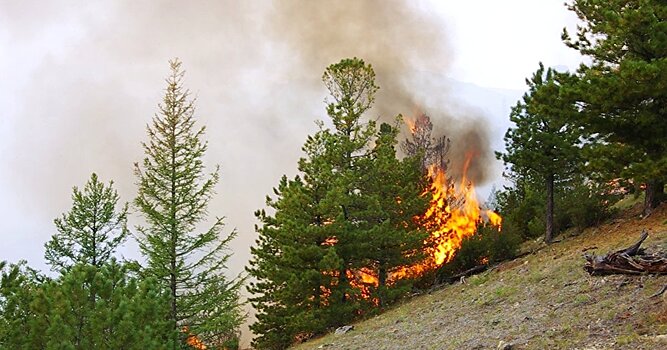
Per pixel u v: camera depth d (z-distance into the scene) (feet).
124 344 32.19
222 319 69.10
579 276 41.73
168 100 73.51
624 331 27.22
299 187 73.67
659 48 41.32
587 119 43.42
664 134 42.88
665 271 34.55
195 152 72.13
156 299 37.58
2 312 32.81
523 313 37.78
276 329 71.92
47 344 30.22
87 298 32.83
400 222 81.10
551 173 72.43
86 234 67.82
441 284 75.61
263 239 74.23
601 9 51.65
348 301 71.51
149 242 68.44
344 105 78.02
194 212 70.95
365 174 77.77
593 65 53.42
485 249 76.33
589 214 73.05
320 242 72.90
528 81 70.90
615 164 44.09
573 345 27.50
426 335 41.81
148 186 70.44
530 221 93.71
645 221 59.11
